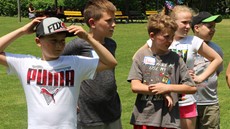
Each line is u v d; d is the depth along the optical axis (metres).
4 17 34.28
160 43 3.65
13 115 6.93
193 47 4.28
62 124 3.14
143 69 3.74
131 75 3.75
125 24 27.86
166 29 3.61
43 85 3.15
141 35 19.88
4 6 37.69
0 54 3.21
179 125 3.67
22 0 37.72
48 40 3.13
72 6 37.75
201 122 4.82
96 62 3.26
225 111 7.18
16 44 15.51
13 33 3.20
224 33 20.84
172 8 4.50
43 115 3.12
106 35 3.83
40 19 3.23
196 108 4.46
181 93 3.62
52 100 3.14
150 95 3.68
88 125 3.74
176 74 3.70
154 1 40.19
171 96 3.64
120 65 11.48
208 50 4.30
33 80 3.16
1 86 9.08
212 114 4.75
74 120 3.22
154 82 3.69
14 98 8.07
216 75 4.77
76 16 28.41
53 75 3.16
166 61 3.72
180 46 4.29
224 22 29.19
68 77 3.18
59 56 3.26
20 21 28.44
